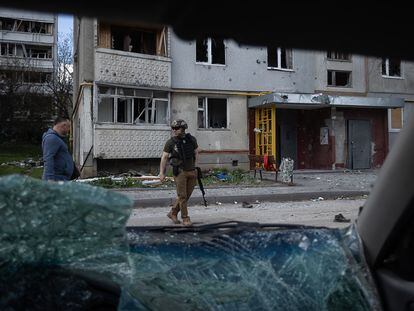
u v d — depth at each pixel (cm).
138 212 1036
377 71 2383
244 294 178
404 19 115
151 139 1917
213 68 2073
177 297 171
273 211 1044
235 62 2112
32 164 2980
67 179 641
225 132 2095
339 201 1250
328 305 183
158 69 1938
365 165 2295
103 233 146
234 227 239
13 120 4300
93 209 143
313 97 2038
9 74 4328
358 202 1213
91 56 1842
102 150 1819
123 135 1861
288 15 111
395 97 2359
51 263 145
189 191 820
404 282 188
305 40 126
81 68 1947
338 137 2238
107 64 1830
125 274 153
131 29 1898
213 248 198
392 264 198
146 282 170
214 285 180
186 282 179
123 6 102
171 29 114
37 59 5866
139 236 211
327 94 2278
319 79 2273
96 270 149
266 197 1259
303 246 201
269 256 194
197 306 169
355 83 2347
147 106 1945
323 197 1318
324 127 2259
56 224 142
